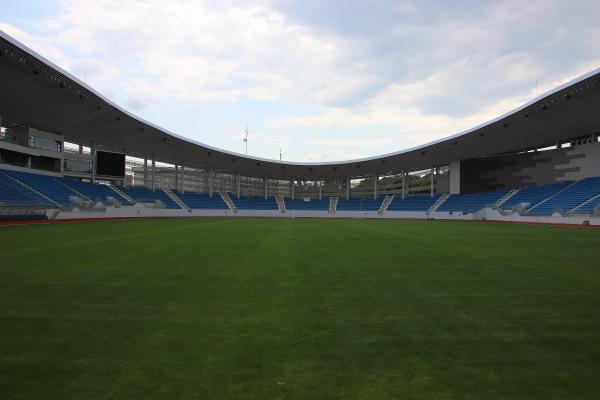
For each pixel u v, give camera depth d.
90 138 44.09
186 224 29.41
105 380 3.56
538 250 13.44
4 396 3.27
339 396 3.29
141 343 4.49
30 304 6.10
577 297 6.73
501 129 41.31
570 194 39.09
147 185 55.03
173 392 3.33
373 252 12.61
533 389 3.45
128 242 15.13
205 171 62.78
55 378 3.61
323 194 67.25
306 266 9.73
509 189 48.12
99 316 5.52
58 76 29.77
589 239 18.09
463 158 51.56
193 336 4.73
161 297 6.57
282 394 3.31
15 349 4.30
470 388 3.46
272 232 21.33
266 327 5.09
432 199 54.56
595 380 3.62
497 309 5.99
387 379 3.62
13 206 30.31
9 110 33.88
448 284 7.72
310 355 4.17
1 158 36.47
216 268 9.34
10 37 24.16
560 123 37.75
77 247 13.33
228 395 3.29
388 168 58.72
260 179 67.25
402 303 6.31
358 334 4.85
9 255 11.31
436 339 4.69
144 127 42.72
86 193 41.78
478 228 27.53
